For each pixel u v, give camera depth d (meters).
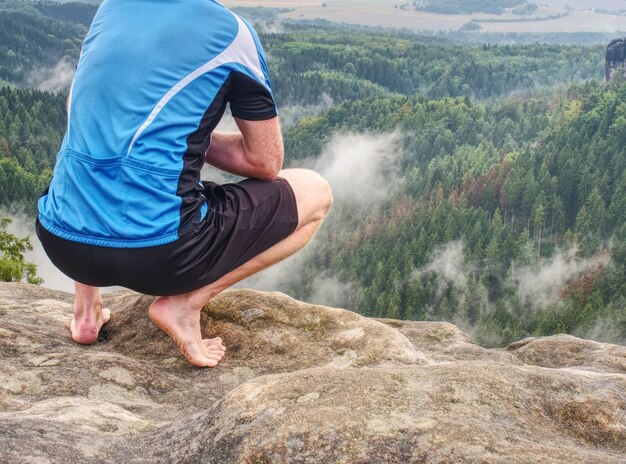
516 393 1.95
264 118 2.43
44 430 1.91
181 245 2.27
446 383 1.94
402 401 1.80
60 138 186.25
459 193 154.12
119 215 2.18
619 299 89.81
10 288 4.16
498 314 91.19
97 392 2.55
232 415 1.83
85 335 3.15
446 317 98.94
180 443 1.87
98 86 2.21
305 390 1.88
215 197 2.53
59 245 2.24
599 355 3.75
